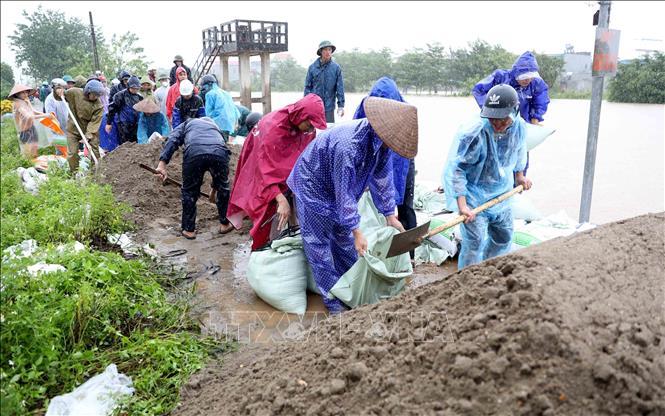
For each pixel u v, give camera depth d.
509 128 4.42
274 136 4.98
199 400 3.19
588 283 2.69
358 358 2.76
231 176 7.94
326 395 2.61
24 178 8.65
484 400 2.26
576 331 2.35
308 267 4.80
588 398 2.16
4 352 3.23
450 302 2.90
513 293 2.60
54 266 4.17
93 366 3.48
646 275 2.92
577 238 3.27
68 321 3.57
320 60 9.50
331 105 9.63
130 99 9.97
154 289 4.40
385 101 3.87
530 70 6.34
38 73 32.97
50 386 3.26
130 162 8.31
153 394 3.28
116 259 4.64
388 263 4.68
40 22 32.47
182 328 4.16
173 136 6.27
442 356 2.50
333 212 4.36
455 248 5.68
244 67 14.70
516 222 6.30
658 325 2.54
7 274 3.44
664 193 7.38
